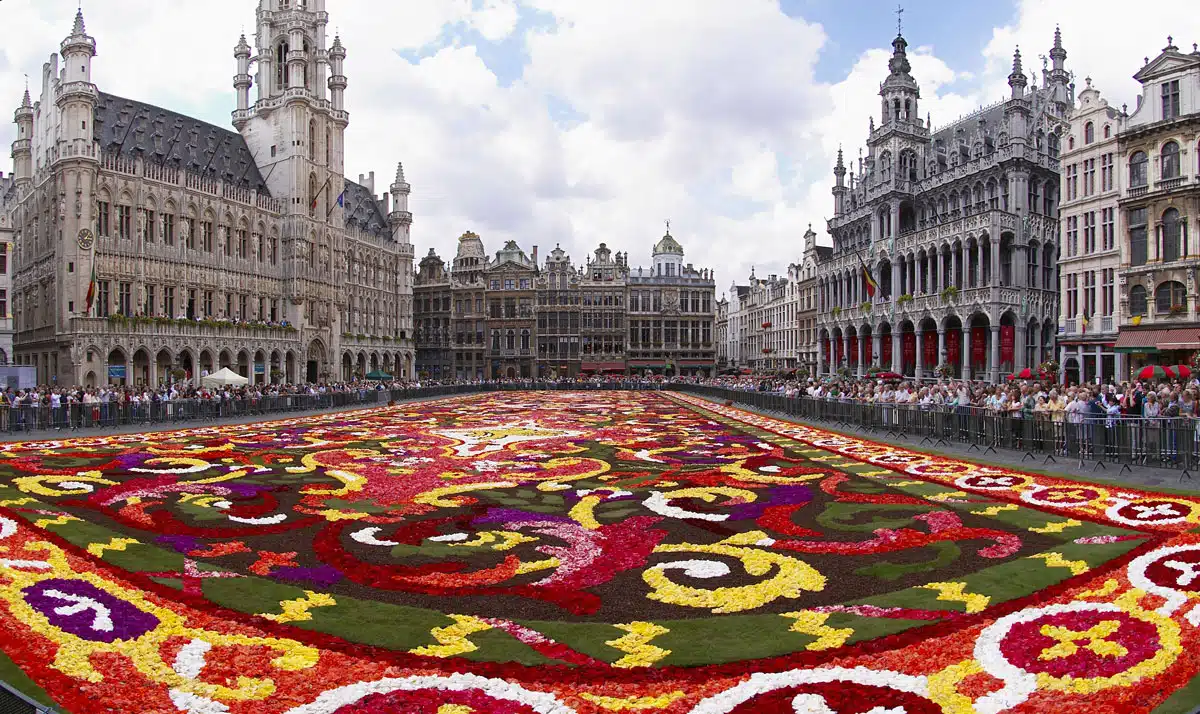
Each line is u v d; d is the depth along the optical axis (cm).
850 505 1667
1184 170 4397
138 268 6825
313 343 8950
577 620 969
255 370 7925
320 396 5472
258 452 2666
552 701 729
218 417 4428
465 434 3403
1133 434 2095
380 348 10400
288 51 9019
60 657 813
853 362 7938
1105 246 4988
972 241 6122
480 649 858
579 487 1948
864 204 7875
